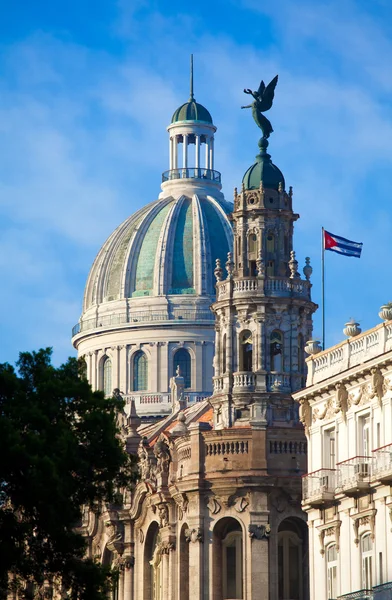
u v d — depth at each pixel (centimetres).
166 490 16950
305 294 17525
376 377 13338
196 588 16225
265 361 17225
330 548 13975
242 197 17738
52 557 12556
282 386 17212
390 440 13175
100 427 12825
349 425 13850
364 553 13462
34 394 12825
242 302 17325
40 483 12162
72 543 12456
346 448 13862
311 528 14262
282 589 16100
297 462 16250
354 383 13775
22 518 12675
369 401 13538
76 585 12588
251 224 17650
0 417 12312
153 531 17800
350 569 13600
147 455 17662
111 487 12850
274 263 17612
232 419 17188
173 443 17050
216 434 16362
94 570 12594
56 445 12431
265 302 17275
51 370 12950
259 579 15950
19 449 12112
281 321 17350
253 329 17312
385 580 13062
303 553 16212
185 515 16562
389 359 13125
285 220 17700
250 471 16150
